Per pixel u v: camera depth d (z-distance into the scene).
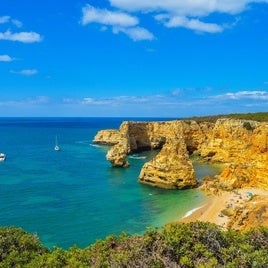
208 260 20.06
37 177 92.62
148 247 21.70
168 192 75.75
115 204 66.62
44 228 53.28
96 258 22.05
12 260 23.86
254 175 71.19
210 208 61.00
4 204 66.19
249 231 23.88
